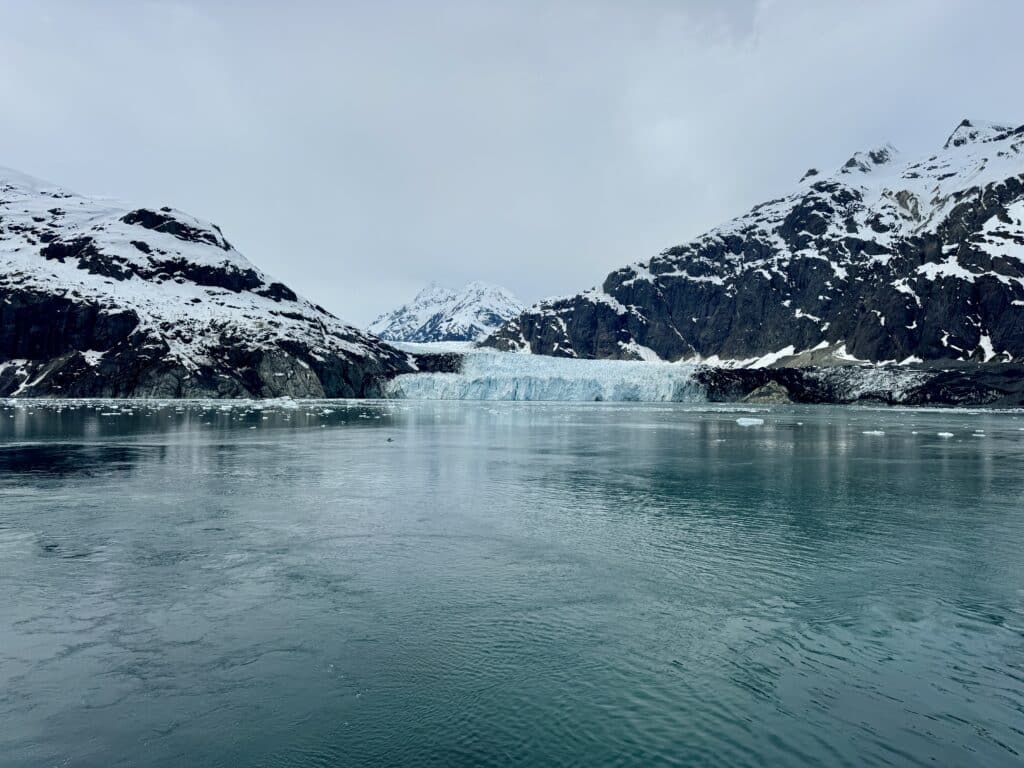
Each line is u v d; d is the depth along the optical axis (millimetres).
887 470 45438
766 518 29266
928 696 13273
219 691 13328
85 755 11180
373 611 17562
